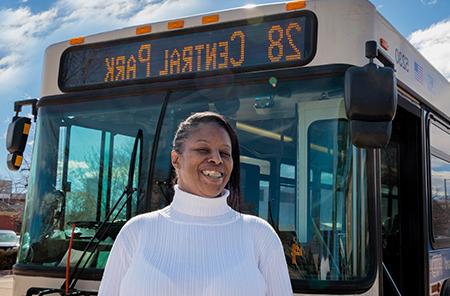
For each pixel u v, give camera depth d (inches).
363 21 144.7
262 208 142.8
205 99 153.5
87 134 167.2
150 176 154.0
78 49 176.1
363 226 132.4
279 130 143.9
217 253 91.8
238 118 148.9
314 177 138.0
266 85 147.2
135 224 96.7
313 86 142.2
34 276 157.5
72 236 152.2
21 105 188.4
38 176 171.2
